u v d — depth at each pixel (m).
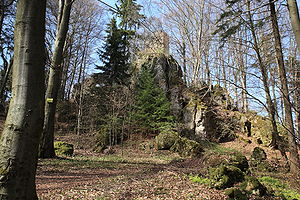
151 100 21.97
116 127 19.72
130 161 12.93
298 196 6.35
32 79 2.34
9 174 2.12
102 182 6.91
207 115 20.72
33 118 2.31
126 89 22.47
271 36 9.95
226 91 19.42
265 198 5.87
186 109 21.88
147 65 25.44
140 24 6.09
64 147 12.72
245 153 17.53
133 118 21.02
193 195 5.65
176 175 7.93
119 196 5.30
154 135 21.27
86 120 23.14
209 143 19.67
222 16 9.66
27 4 2.39
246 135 20.23
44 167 8.59
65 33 10.82
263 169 11.08
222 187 6.26
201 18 17.95
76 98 26.41
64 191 5.69
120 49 26.06
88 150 17.31
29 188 2.25
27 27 2.36
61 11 11.16
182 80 25.11
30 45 2.36
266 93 6.83
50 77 10.69
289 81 6.77
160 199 5.21
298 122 4.86
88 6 23.91
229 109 20.95
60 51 10.76
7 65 22.06
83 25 24.88
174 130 21.06
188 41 19.78
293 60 10.55
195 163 10.69
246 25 9.47
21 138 2.23
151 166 11.16
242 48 11.01
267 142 18.73
